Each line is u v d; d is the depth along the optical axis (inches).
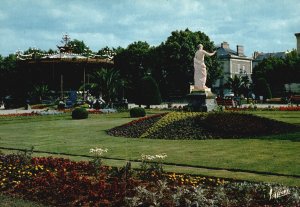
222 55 4384.8
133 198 369.4
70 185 439.2
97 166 509.0
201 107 1213.7
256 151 656.4
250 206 354.0
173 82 3189.0
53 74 2773.1
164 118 984.3
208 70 3046.3
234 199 373.1
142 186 426.6
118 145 776.9
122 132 967.6
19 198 425.7
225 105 2145.7
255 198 379.9
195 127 909.8
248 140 801.6
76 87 2950.3
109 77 2304.4
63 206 391.5
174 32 3144.7
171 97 3243.1
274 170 502.9
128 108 2272.4
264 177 470.6
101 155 655.8
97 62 2677.2
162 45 3208.7
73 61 2598.4
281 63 3513.8
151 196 373.7
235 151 664.4
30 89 3102.9
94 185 429.1
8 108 2682.1
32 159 573.0
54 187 437.4
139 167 542.3
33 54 2851.9
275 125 929.5
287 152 637.3
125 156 641.6
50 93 2942.9
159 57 3223.4
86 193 416.8
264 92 2795.3
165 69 3181.6
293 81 3472.0
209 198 379.2
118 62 3572.8
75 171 494.9
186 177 474.6
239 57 4448.8
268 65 3644.2
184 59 3038.9
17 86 3459.6
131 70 3548.2
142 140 852.6
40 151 722.2
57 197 416.2
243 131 877.2
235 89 3607.3
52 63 2650.1
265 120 941.2
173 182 448.1
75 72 2822.3
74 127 1198.3
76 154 677.9
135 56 3518.7
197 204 351.3
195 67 1238.3
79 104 2367.1
